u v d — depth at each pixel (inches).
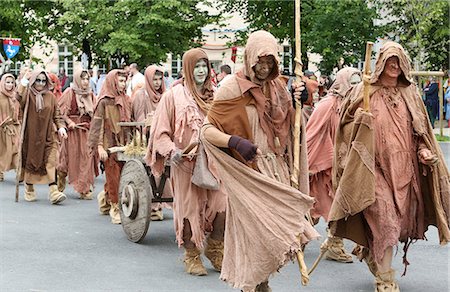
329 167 341.7
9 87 587.8
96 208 468.1
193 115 301.3
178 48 906.1
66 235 380.5
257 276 213.0
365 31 791.1
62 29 1068.5
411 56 933.2
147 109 423.2
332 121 343.9
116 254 339.6
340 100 346.0
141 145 374.0
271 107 222.5
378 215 264.4
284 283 292.7
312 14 802.8
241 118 219.0
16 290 279.7
